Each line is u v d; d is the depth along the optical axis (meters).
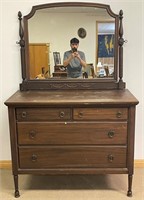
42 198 2.28
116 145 2.22
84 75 2.57
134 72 2.64
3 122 2.76
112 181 2.55
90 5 2.46
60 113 2.16
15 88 2.69
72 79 2.56
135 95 2.70
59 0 2.51
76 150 2.23
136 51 2.60
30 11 2.52
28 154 2.24
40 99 2.19
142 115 2.73
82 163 2.25
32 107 2.15
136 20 2.54
